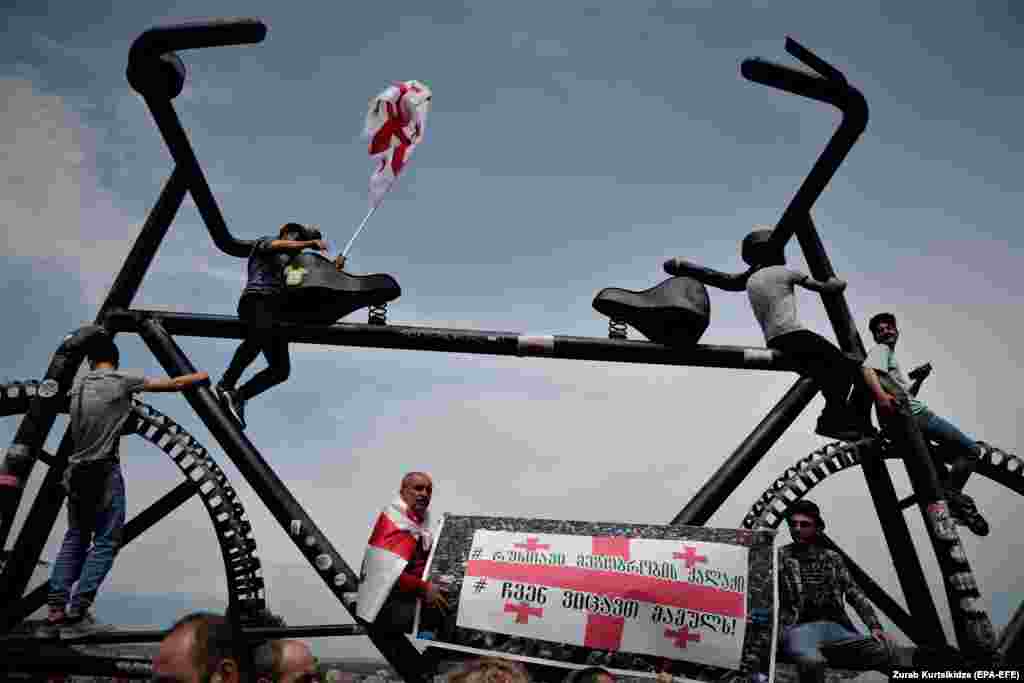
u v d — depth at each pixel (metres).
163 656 1.72
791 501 5.16
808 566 4.38
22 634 4.41
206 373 4.92
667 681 3.78
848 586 4.30
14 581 4.94
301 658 2.66
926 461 4.98
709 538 4.00
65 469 4.82
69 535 4.50
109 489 4.50
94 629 4.37
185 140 5.05
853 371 5.12
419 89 5.42
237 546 4.91
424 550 4.19
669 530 4.05
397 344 5.20
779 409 5.18
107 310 5.21
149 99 4.77
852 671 4.68
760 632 3.81
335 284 5.03
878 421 5.29
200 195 5.30
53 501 5.07
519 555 4.04
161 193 5.32
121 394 4.61
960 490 5.20
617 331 5.32
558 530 4.10
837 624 4.27
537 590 3.95
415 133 5.37
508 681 2.04
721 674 3.78
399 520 4.13
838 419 5.26
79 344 4.90
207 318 5.17
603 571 3.95
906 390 5.18
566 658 3.85
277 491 4.84
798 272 5.27
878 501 5.29
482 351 5.25
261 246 5.16
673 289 5.24
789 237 5.54
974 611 4.61
